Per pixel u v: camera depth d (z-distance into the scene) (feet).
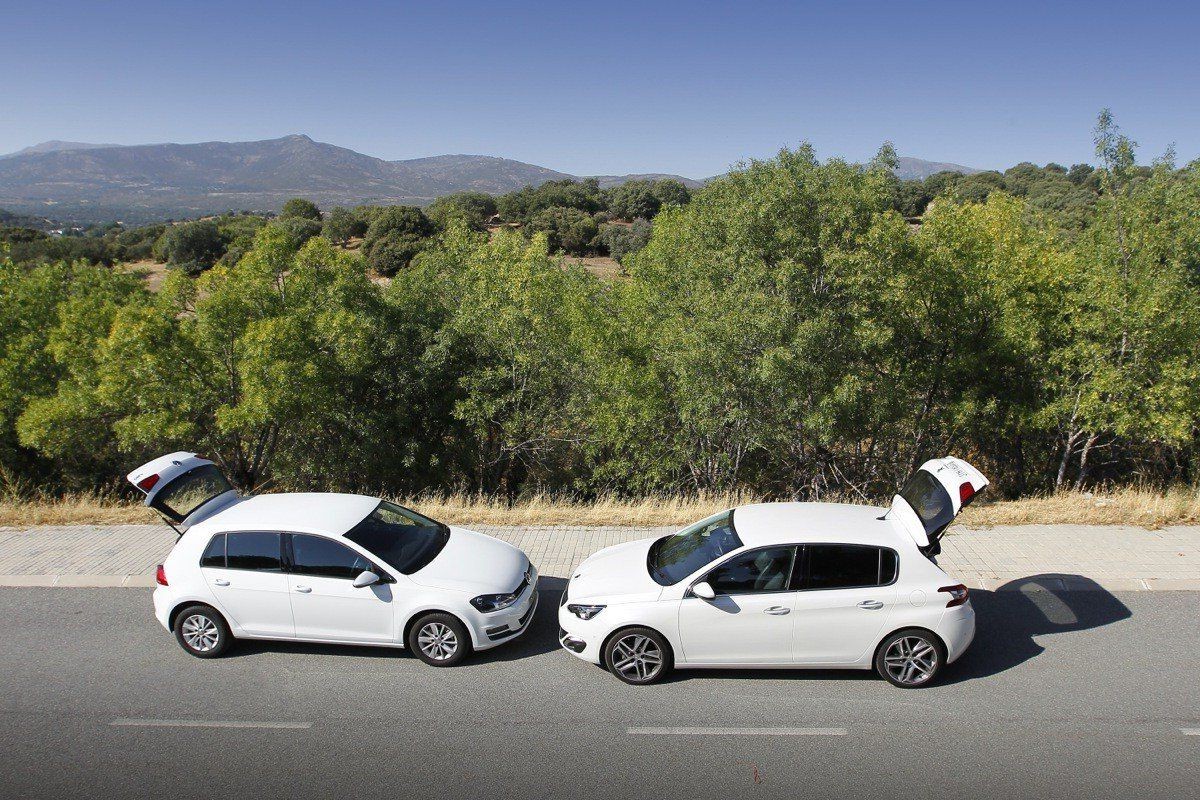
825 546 19.69
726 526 21.74
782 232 40.37
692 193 49.21
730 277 43.32
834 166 42.29
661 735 17.39
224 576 21.31
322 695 19.45
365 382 54.44
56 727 18.01
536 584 23.89
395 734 17.57
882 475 48.39
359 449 53.42
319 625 21.25
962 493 20.07
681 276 50.24
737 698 19.06
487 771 16.06
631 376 44.37
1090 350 40.11
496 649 22.11
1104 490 44.91
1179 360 38.47
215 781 15.81
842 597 19.27
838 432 43.24
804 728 17.61
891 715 18.11
